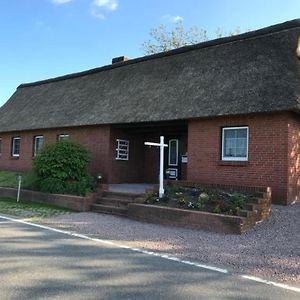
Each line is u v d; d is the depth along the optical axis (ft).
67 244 28.53
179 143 61.57
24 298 17.34
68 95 74.43
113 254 25.80
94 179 56.59
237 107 45.14
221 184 46.39
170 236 32.07
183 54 59.82
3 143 83.82
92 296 17.84
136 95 59.36
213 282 20.44
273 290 19.40
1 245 27.66
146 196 42.50
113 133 62.18
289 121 43.37
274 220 35.78
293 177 44.19
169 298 17.84
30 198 53.57
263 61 48.47
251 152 45.75
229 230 33.01
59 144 53.67
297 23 49.78
